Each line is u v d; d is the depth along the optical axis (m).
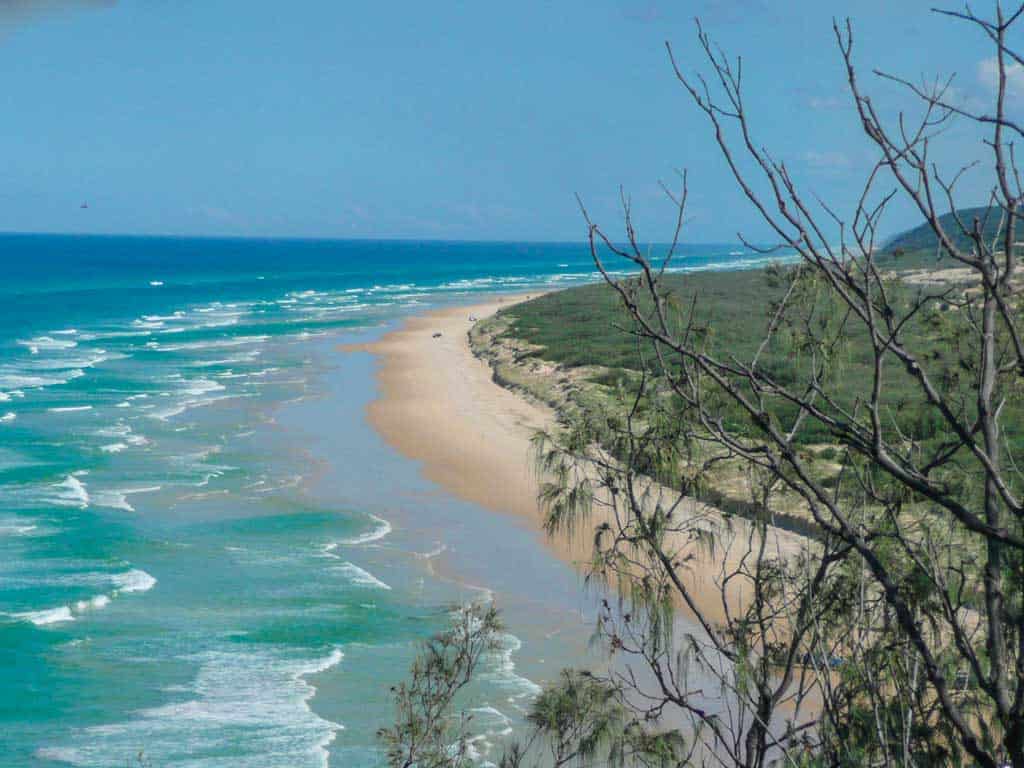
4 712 20.48
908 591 5.79
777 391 5.28
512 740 17.92
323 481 36.41
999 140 4.27
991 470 4.40
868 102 4.41
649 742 7.20
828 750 6.08
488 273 195.75
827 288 6.39
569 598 25.45
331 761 18.89
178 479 36.62
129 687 21.55
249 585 26.81
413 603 25.55
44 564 28.16
